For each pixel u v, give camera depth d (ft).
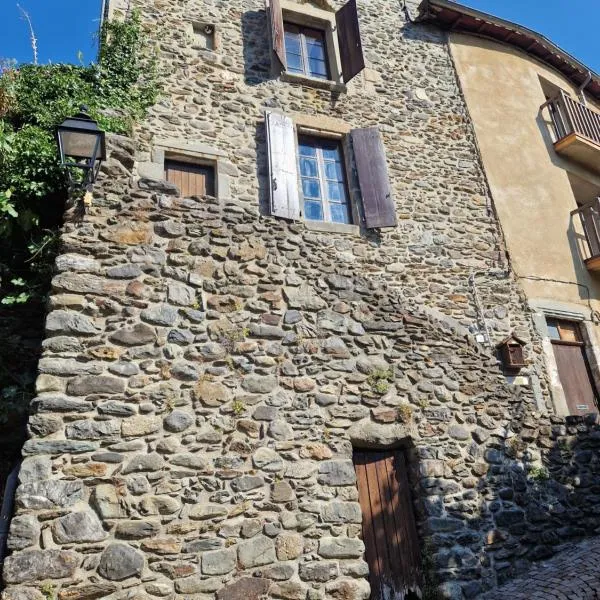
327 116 26.25
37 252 14.73
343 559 12.71
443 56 30.58
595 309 27.91
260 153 24.23
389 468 14.90
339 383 14.57
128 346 12.69
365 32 29.22
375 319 15.74
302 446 13.48
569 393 25.75
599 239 28.63
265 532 12.30
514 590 13.78
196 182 23.07
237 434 12.94
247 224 15.12
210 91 24.40
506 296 25.80
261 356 13.92
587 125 31.68
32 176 16.29
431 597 13.89
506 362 23.71
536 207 28.71
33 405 11.52
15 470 12.48
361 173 25.25
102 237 13.44
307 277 15.29
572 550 15.51
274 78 25.95
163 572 11.18
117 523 11.19
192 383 12.96
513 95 31.40
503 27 31.73
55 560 10.52
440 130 28.37
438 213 26.27
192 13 25.75
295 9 27.63
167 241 14.05
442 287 24.77
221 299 14.05
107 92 21.63
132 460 11.78
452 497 14.85
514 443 16.35
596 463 17.49
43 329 15.11
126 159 14.73
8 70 20.43
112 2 24.35
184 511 11.80
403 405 15.15
